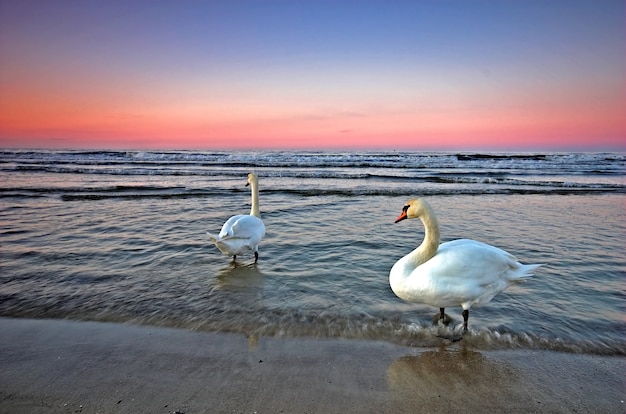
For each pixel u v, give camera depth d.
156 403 3.52
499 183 23.59
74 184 20.92
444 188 20.62
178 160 42.84
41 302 5.67
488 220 12.03
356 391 3.72
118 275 6.91
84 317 5.23
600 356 4.40
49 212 12.95
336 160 43.66
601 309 5.61
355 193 18.38
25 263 7.48
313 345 4.58
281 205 14.84
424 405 3.54
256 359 4.26
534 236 9.92
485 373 4.07
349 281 6.73
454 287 4.67
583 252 8.47
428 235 4.98
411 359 4.32
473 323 5.17
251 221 7.71
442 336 4.82
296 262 7.82
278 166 36.22
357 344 4.62
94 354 4.34
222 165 36.62
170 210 13.52
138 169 30.31
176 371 4.02
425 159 46.72
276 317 5.28
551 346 4.61
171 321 5.14
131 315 5.30
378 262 7.80
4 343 4.55
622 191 19.77
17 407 3.47
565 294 6.16
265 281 6.71
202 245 8.94
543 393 3.74
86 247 8.66
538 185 22.47
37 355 4.30
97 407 3.47
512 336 4.82
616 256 8.16
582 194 18.72
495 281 4.88
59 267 7.29
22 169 29.31
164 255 8.16
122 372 4.00
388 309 5.59
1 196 16.28
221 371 4.02
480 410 3.49
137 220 11.70
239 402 3.54
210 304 5.69
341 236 9.90
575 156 52.53
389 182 23.89
